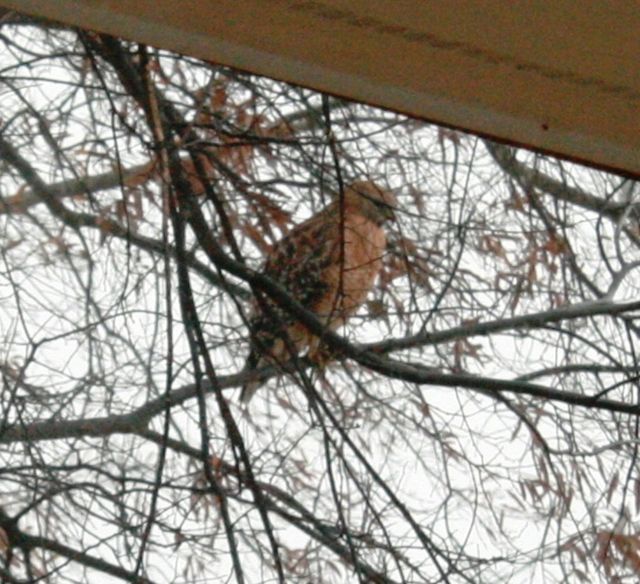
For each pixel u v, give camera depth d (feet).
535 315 23.88
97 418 21.27
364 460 19.70
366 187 22.53
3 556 20.26
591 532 22.04
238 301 20.80
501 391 23.31
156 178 19.88
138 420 21.31
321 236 22.35
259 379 22.17
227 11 8.42
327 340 22.24
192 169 21.62
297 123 21.86
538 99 9.21
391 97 9.36
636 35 8.32
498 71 8.87
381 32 8.54
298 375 20.81
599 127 9.48
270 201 20.21
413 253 22.85
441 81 9.09
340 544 19.84
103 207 20.71
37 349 20.40
